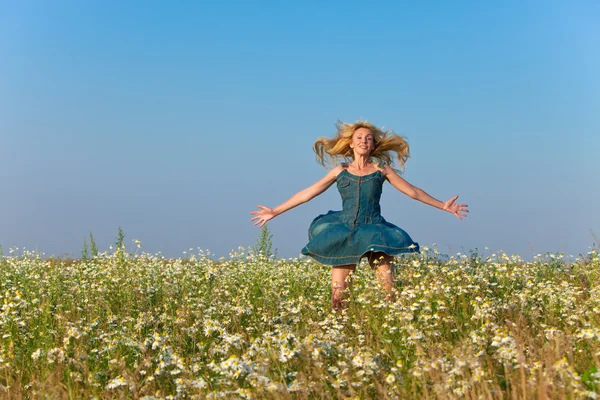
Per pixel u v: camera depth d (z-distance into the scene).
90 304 8.20
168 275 10.15
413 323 6.20
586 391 4.18
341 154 9.23
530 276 9.32
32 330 6.76
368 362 4.89
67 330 6.50
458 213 8.83
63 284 10.00
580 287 9.07
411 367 5.10
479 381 4.38
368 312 6.81
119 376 5.00
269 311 7.82
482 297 7.60
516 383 4.35
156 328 7.08
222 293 9.12
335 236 8.38
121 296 8.83
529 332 6.08
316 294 9.19
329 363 5.33
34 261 12.74
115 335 6.26
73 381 5.10
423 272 8.73
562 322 7.01
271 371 5.00
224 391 4.60
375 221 8.59
